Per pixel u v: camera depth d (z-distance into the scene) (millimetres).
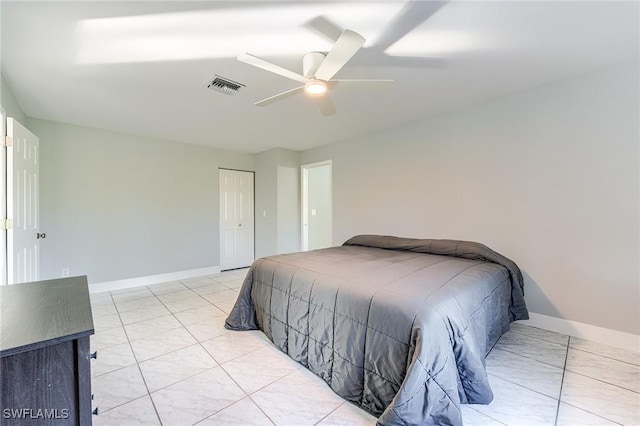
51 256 3436
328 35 1812
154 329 2596
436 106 3020
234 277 4609
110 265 3871
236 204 5270
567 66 2227
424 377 1312
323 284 1943
